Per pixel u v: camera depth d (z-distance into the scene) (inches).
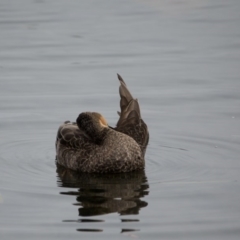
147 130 855.7
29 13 1636.3
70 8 1691.7
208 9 1646.2
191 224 626.8
